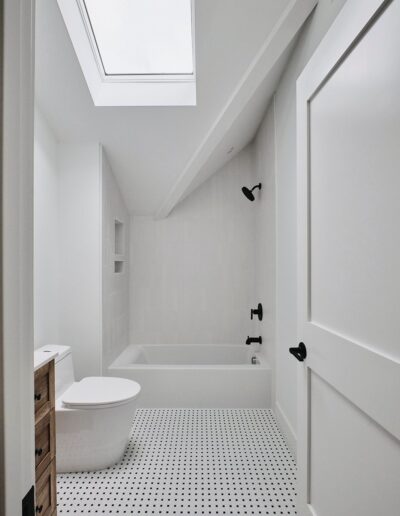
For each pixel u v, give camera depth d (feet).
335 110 3.33
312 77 3.83
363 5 2.71
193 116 7.83
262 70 6.48
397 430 2.29
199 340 12.01
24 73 1.39
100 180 8.50
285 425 7.30
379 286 2.57
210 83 6.77
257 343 10.94
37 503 4.27
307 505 3.94
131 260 12.02
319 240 3.75
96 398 6.13
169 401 8.99
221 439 7.33
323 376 3.53
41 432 4.45
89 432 6.06
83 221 8.48
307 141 4.03
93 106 7.50
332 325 3.41
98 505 5.28
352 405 2.99
